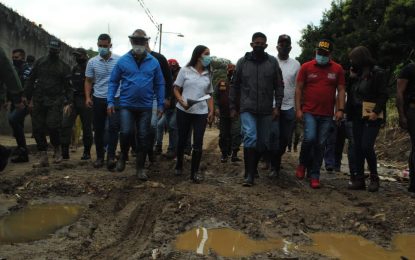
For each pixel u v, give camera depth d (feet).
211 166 28.99
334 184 24.21
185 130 22.82
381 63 75.51
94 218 17.60
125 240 15.47
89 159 28.99
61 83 26.09
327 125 22.26
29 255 13.66
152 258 13.64
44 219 17.47
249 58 21.91
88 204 19.51
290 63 24.29
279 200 19.72
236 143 30.81
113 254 14.05
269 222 17.12
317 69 22.11
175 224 16.69
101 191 20.89
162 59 24.94
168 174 24.63
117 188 21.09
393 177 28.07
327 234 16.55
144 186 21.44
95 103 25.16
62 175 22.99
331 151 28.25
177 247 14.69
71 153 32.89
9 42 44.01
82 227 16.43
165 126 34.86
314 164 22.58
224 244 15.12
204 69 22.59
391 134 52.49
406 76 21.13
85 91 25.40
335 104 23.41
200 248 14.67
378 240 16.11
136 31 21.68
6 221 17.11
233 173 26.40
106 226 16.61
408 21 71.67
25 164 26.76
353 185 22.75
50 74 25.63
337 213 18.35
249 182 21.74
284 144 24.14
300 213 18.15
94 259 13.64
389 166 35.88
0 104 20.63
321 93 21.97
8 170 24.48
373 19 78.64
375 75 21.20
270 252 14.55
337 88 22.53
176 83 22.49
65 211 18.57
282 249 14.88
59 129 26.35
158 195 20.24
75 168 25.52
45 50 54.24
